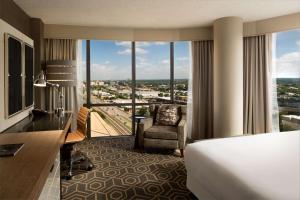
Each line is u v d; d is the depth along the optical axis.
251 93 4.59
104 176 3.11
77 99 4.77
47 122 2.87
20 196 0.87
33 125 2.69
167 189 2.77
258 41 4.51
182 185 2.87
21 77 3.04
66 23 4.49
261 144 2.42
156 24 4.62
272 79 4.43
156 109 4.71
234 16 4.10
